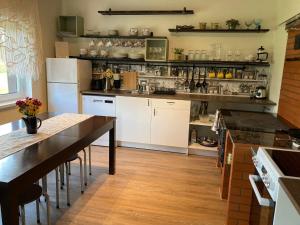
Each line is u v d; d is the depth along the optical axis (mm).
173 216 2398
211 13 4102
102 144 4277
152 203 2600
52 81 4184
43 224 2209
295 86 2754
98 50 4562
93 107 4184
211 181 3127
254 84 4121
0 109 3391
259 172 1581
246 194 2123
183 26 4055
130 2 4355
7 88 3623
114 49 4551
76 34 4398
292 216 1210
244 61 3910
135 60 4277
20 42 3430
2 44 3135
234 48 4113
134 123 4074
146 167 3463
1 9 3082
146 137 4074
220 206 2596
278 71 3533
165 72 4355
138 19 4379
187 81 4297
